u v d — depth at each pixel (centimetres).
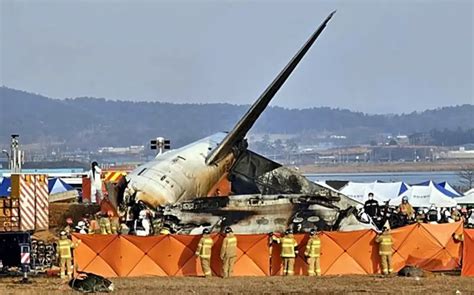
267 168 18338
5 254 12312
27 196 12525
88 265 12131
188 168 16038
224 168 17600
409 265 12450
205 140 18012
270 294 10262
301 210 13725
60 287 10856
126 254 12131
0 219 12356
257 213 13700
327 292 10388
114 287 10856
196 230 13525
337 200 14562
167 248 12181
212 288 10762
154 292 10462
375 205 16188
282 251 12088
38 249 13200
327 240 12238
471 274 11994
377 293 10281
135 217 13938
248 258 12188
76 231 13825
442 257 12662
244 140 18300
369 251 12269
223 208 13712
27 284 11169
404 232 12588
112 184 14175
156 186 14425
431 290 10506
